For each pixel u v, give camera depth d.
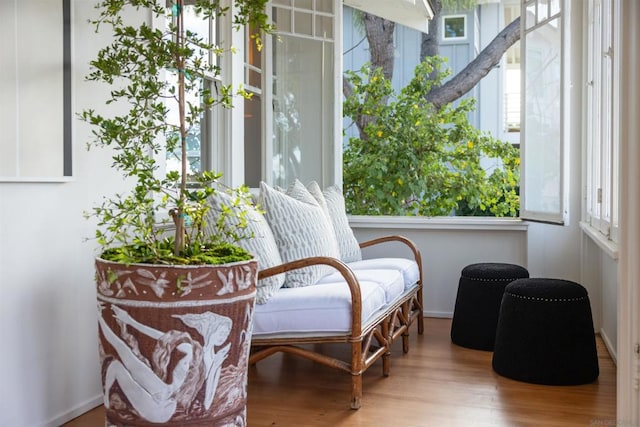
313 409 2.85
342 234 4.20
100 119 2.20
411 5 5.03
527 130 4.65
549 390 3.12
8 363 2.34
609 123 3.67
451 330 4.18
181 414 2.08
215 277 2.08
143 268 2.04
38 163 2.43
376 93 6.79
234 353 2.18
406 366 3.56
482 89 7.94
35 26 2.40
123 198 2.99
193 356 2.07
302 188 3.80
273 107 4.74
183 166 2.33
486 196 6.59
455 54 7.88
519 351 3.28
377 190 6.37
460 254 4.93
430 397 3.02
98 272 2.14
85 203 2.74
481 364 3.61
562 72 4.12
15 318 2.37
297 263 2.80
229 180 4.04
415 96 6.68
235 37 4.08
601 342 4.20
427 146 6.51
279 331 2.85
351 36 8.10
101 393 2.89
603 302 4.26
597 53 4.03
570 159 4.59
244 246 2.85
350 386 3.19
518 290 3.34
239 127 4.15
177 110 3.53
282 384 3.23
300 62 4.89
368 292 3.04
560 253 4.64
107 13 2.46
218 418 2.15
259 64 4.62
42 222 2.50
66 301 2.64
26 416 2.43
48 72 2.47
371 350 3.94
